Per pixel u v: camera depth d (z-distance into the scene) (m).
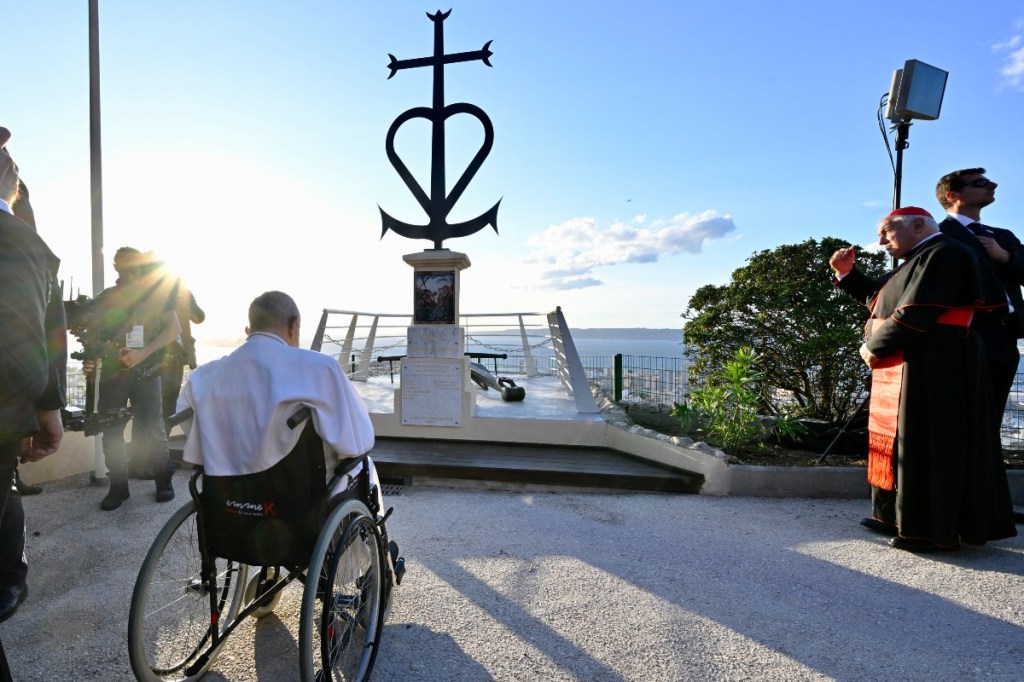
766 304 9.43
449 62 5.80
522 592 2.89
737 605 2.77
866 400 4.98
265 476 1.96
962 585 2.99
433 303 5.77
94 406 3.83
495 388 7.66
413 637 2.46
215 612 2.10
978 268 3.38
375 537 2.26
